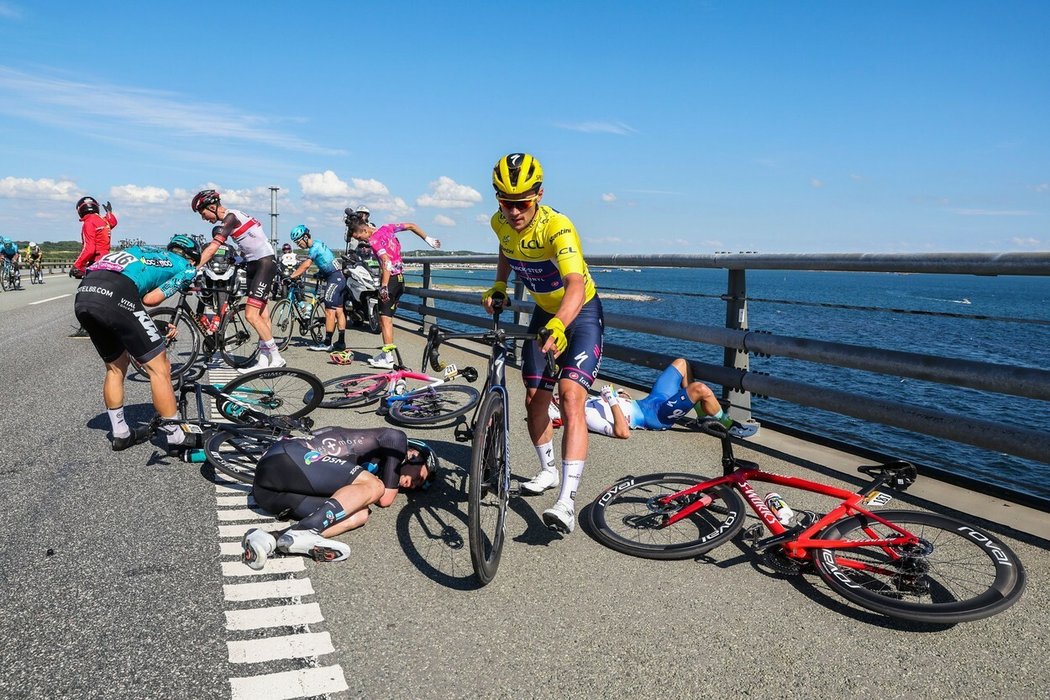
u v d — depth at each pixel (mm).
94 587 2609
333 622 2396
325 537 2961
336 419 5258
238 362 7727
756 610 2510
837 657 2219
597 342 3229
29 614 2410
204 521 3260
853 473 3920
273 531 3121
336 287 8797
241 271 8094
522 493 3521
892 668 2158
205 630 2326
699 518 3176
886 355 3738
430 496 3633
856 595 2463
